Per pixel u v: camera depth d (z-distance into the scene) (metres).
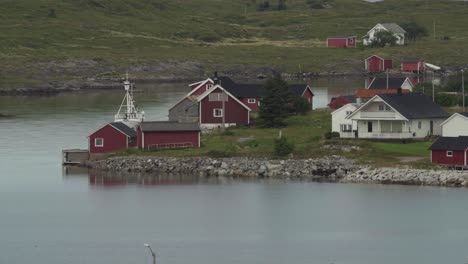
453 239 187.75
